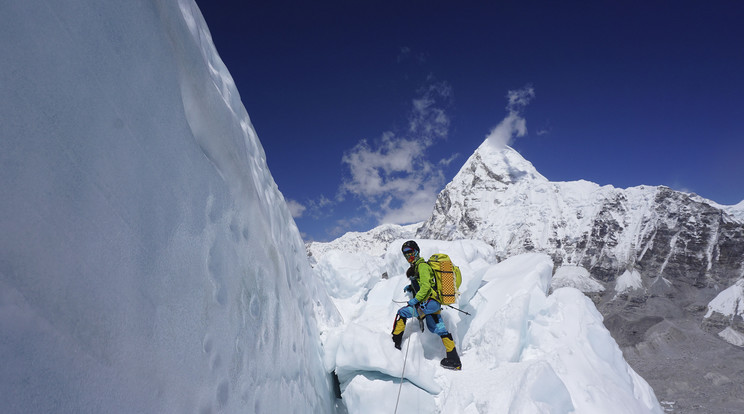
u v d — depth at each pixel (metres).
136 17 1.26
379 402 3.73
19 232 0.87
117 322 1.14
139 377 1.22
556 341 4.25
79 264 1.02
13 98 0.87
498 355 3.97
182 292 1.48
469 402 3.37
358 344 3.90
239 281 2.06
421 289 4.09
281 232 3.34
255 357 2.19
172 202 1.43
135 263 1.22
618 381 3.92
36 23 0.93
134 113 1.24
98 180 1.09
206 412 1.62
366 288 6.84
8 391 0.83
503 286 5.12
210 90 1.76
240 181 2.07
